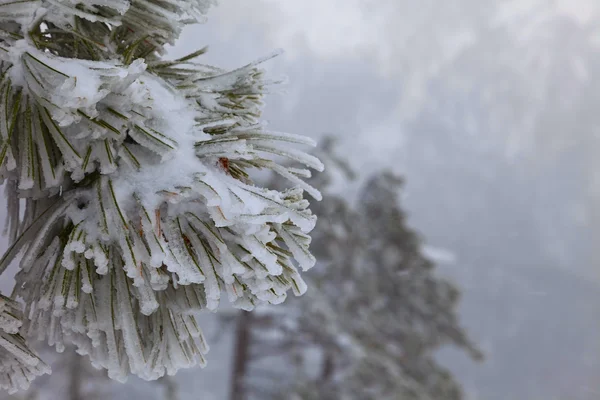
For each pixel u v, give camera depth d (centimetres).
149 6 96
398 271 1432
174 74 107
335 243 1120
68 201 89
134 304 98
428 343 1432
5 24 89
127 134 92
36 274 90
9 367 93
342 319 1145
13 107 85
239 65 113
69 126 87
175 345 97
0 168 87
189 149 91
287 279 94
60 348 92
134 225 87
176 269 84
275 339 1098
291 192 98
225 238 88
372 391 1066
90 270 89
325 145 1169
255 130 99
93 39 100
